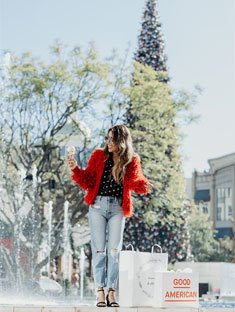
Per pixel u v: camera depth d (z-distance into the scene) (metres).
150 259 6.71
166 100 28.31
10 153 26.95
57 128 27.39
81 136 27.31
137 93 27.97
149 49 28.88
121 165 6.66
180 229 27.98
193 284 6.71
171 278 6.61
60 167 27.00
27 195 26.27
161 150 28.09
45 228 26.12
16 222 25.77
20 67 27.59
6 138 27.08
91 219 6.73
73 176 6.71
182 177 28.28
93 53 28.09
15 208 25.98
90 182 6.74
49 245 25.92
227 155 30.16
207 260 29.52
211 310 6.45
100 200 6.69
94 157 6.76
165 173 28.05
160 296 6.57
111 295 6.66
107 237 6.74
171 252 27.78
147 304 6.64
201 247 29.61
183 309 6.38
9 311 5.94
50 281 22.61
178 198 28.08
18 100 27.44
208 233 29.66
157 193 27.78
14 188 26.30
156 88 28.22
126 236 27.50
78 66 27.97
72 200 26.70
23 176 26.42
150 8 29.05
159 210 27.80
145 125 28.00
